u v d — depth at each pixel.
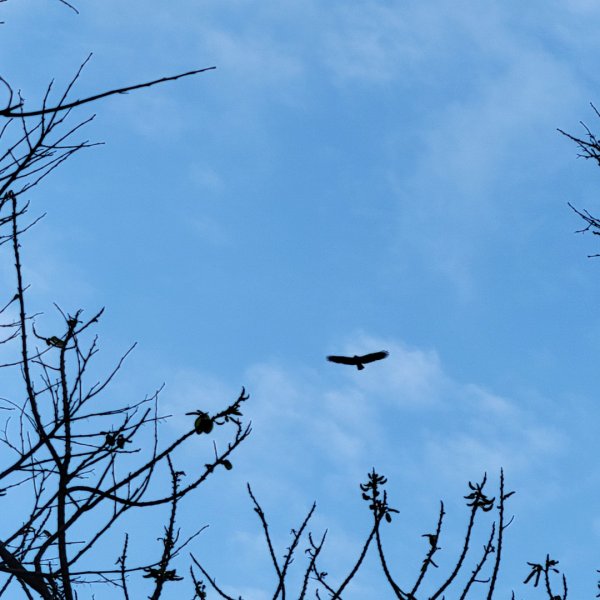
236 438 8.00
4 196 7.58
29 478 7.74
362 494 8.36
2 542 7.34
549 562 8.27
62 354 7.97
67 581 6.94
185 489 7.86
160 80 6.23
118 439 7.93
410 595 7.86
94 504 7.51
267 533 8.14
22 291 7.81
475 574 7.87
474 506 8.19
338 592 7.89
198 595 8.09
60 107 6.18
